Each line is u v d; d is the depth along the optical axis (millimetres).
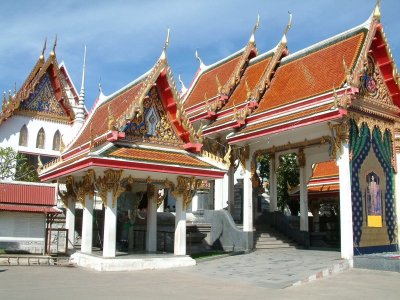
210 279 16125
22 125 43344
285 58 28203
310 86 24125
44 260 20656
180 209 20422
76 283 14562
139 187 23078
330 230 35938
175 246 20266
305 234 27375
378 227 22469
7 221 22156
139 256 19344
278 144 25031
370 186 22406
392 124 24359
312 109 22547
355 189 21500
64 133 45250
